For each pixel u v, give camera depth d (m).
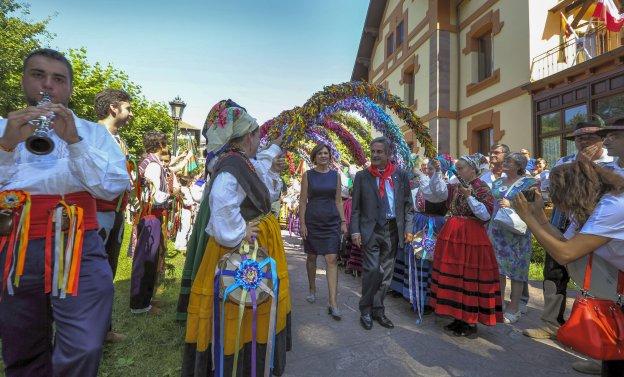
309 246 4.34
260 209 2.46
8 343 1.88
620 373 2.03
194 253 3.46
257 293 2.22
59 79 1.90
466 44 13.10
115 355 3.05
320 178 4.40
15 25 13.95
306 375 2.89
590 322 1.91
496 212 4.16
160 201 3.91
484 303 3.54
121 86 18.31
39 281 1.80
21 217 1.78
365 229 3.93
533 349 3.43
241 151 2.51
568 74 9.06
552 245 1.99
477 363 3.15
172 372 2.80
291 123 4.28
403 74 16.20
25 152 1.83
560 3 10.13
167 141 4.27
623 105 8.05
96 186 1.82
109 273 1.94
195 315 2.40
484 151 12.70
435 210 4.42
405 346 3.44
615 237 1.85
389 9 18.06
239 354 2.29
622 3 9.50
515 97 10.89
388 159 4.20
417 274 4.43
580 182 2.01
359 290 5.26
